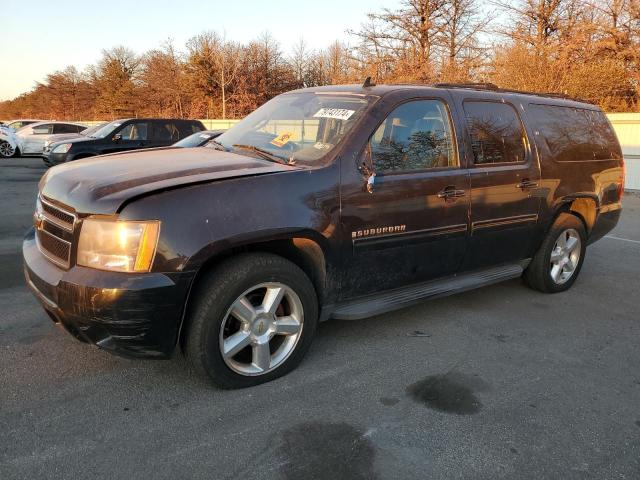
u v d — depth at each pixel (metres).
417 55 27.88
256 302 3.24
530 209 4.65
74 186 2.99
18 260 5.80
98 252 2.72
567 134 5.07
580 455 2.68
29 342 3.70
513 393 3.28
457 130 4.09
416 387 3.30
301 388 3.23
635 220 10.03
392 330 4.21
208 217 2.85
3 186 12.52
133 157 3.59
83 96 63.09
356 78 28.88
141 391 3.11
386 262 3.71
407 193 3.68
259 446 2.64
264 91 43.53
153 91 50.34
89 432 2.70
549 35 24.48
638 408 3.16
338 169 3.37
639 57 20.66
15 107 79.62
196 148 4.05
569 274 5.37
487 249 4.41
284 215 3.09
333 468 2.50
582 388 3.38
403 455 2.62
